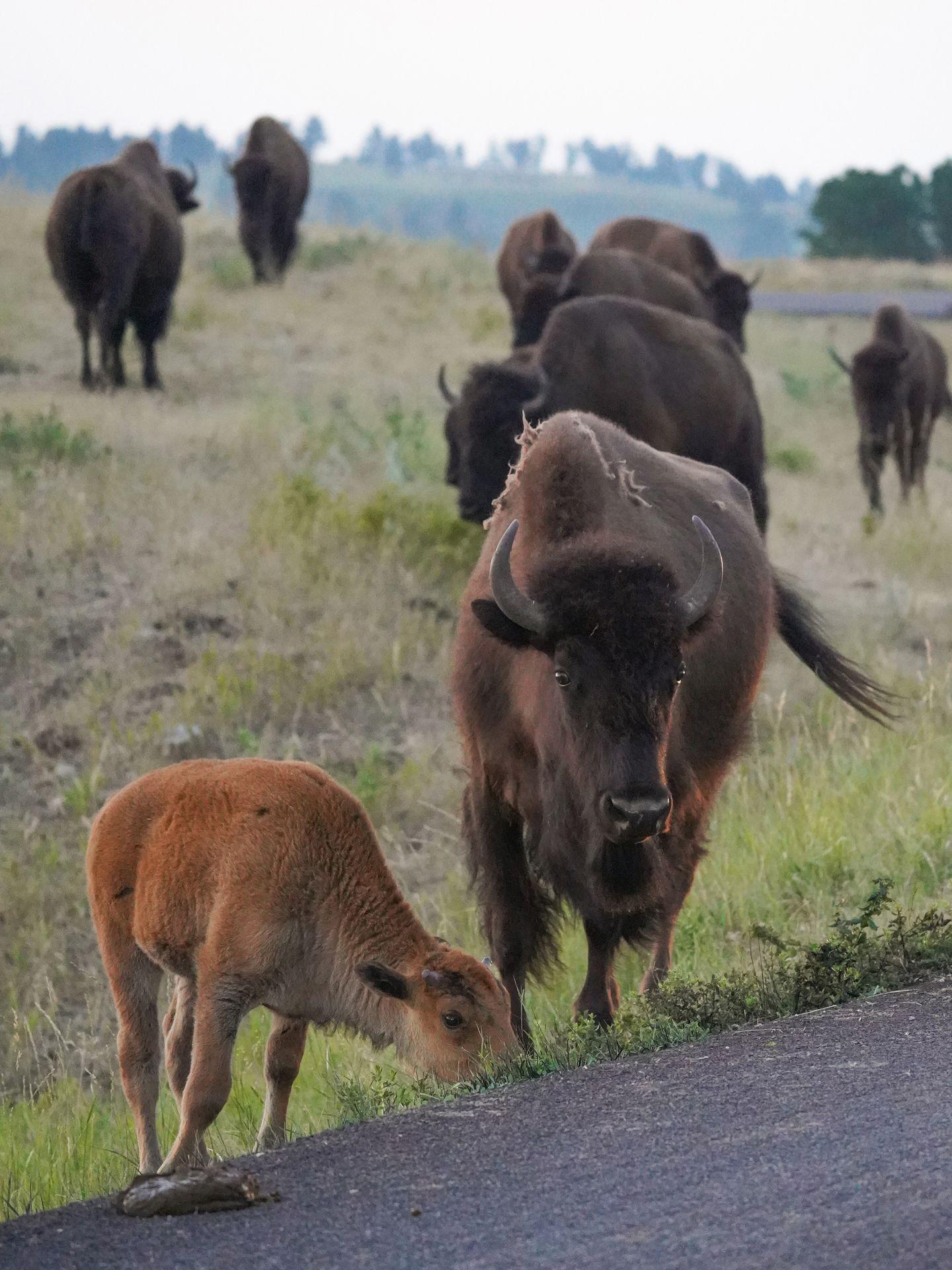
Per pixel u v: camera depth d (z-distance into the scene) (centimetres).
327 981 2081
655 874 2127
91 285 7031
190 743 3972
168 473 5497
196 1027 1998
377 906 2078
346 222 14500
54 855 3591
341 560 4828
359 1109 2020
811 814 3166
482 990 2016
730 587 2536
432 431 6700
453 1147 1592
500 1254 1272
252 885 1997
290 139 10644
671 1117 1594
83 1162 2302
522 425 4381
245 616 4497
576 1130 1598
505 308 10612
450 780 3906
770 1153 1438
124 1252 1360
